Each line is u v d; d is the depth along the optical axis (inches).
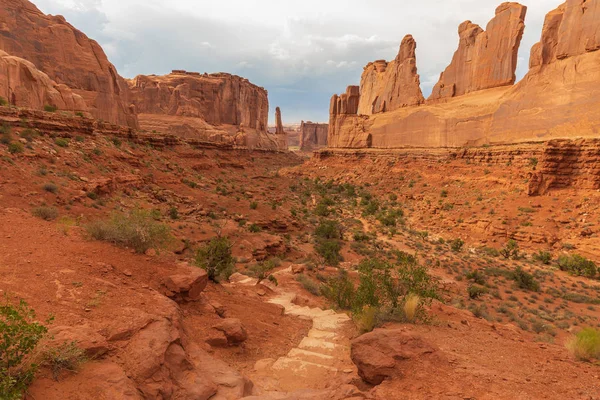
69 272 308.0
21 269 293.9
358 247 1670.8
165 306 291.9
